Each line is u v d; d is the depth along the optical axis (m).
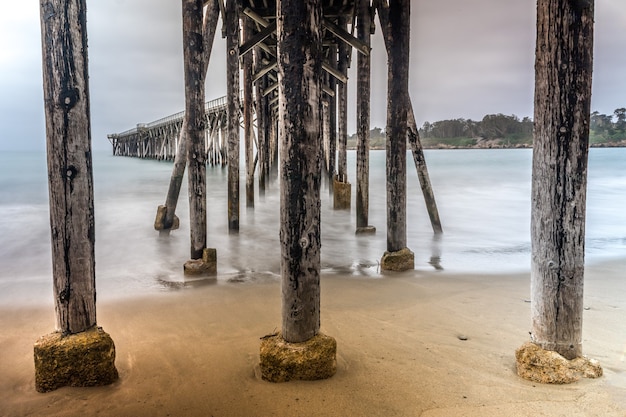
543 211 2.13
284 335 2.29
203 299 3.77
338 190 10.27
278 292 3.99
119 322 3.20
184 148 7.17
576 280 2.11
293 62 2.10
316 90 2.15
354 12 7.79
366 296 3.76
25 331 3.08
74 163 2.16
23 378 2.33
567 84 2.02
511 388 2.08
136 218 8.88
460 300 3.60
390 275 4.54
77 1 2.14
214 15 6.54
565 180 2.05
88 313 2.25
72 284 2.20
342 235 7.29
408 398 2.04
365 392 2.10
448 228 7.93
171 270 4.95
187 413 1.98
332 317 3.21
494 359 2.43
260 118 14.09
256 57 11.98
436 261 5.34
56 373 2.18
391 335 2.83
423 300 3.62
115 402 2.07
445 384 2.15
